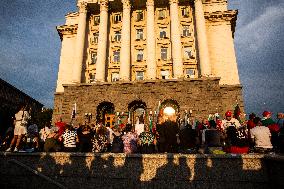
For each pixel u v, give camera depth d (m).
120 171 7.73
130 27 35.62
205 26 34.78
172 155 7.57
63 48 38.81
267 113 10.58
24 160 8.34
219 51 34.19
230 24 35.19
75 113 30.62
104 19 35.06
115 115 29.94
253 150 9.38
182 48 34.34
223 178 7.21
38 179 8.12
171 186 7.39
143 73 34.28
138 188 7.51
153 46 32.62
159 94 29.73
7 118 22.05
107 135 12.50
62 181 7.96
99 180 7.78
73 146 10.31
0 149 12.50
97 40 37.19
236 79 32.66
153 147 9.57
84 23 36.00
